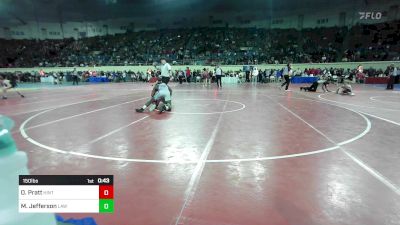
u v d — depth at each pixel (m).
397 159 5.15
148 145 6.15
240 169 4.65
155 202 3.51
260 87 25.14
